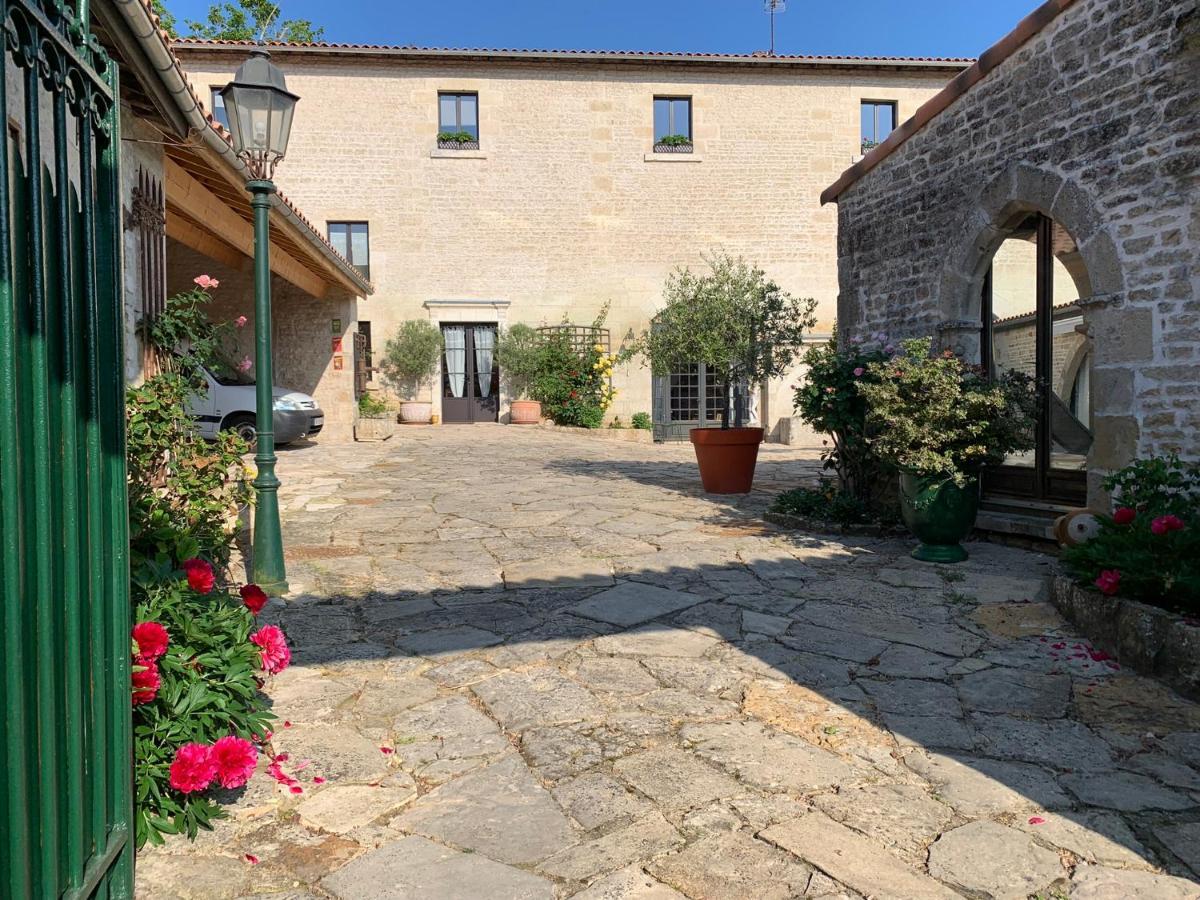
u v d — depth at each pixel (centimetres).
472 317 1659
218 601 283
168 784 224
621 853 211
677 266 1673
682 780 250
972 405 513
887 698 313
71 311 157
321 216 1609
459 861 208
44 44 145
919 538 549
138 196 552
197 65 1542
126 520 184
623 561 536
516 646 370
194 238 915
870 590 464
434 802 237
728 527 655
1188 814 232
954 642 376
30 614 142
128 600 185
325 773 253
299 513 707
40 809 144
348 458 1105
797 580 488
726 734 282
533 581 485
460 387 1697
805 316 859
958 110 605
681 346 842
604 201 1672
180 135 548
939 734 282
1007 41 544
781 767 258
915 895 195
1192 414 444
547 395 1655
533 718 294
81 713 158
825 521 639
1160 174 455
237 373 1178
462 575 499
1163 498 413
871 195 713
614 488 873
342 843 216
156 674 210
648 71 1669
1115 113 480
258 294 450
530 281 1661
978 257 597
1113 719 295
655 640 378
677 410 1741
